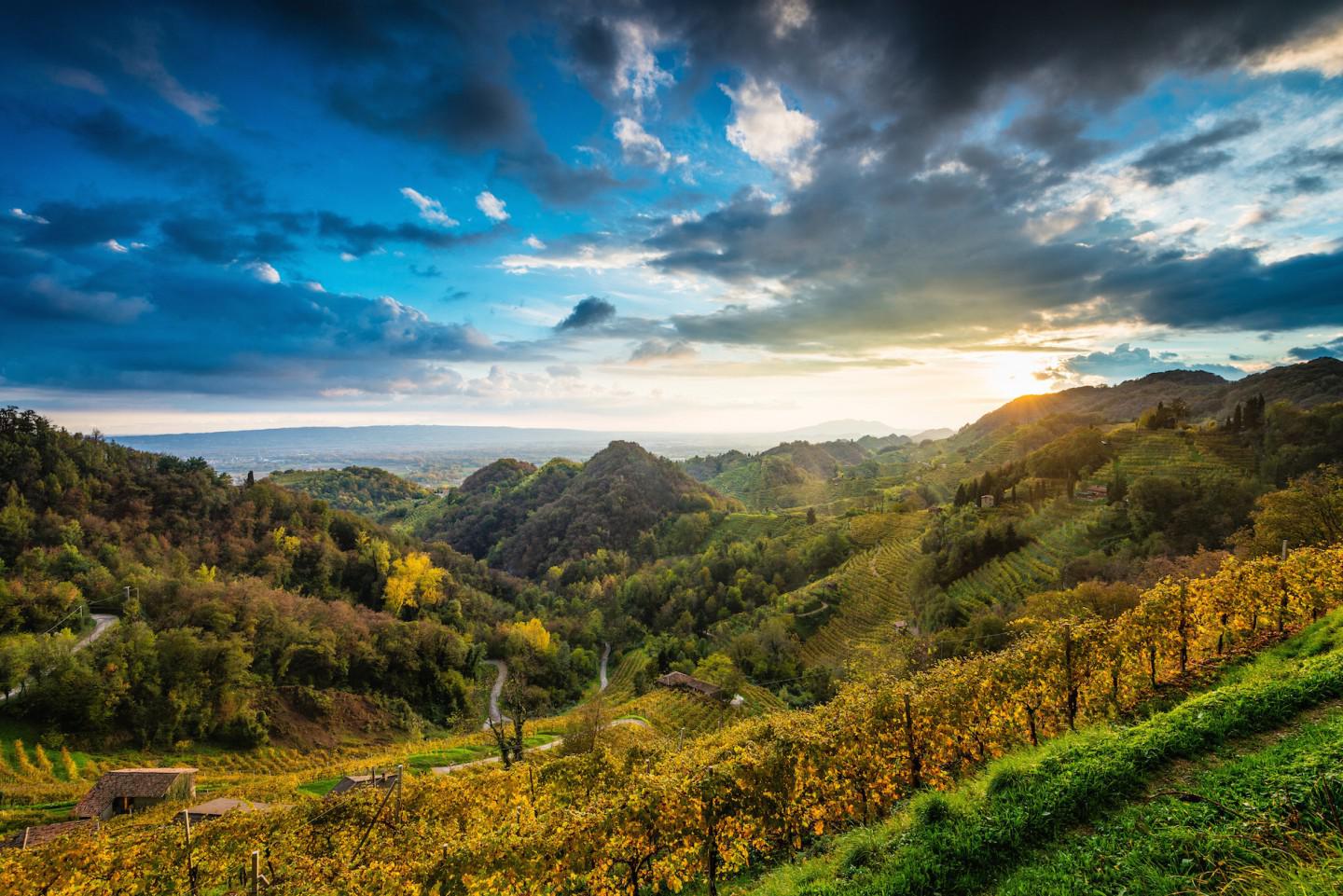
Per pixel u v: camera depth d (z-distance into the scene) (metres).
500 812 24.55
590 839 14.81
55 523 95.25
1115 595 50.12
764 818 15.83
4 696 62.53
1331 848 6.70
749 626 106.81
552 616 136.88
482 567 163.12
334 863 20.33
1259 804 8.13
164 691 69.56
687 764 21.02
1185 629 20.36
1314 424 96.25
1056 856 8.71
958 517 113.88
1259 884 6.61
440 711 94.19
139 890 20.58
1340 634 16.36
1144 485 87.00
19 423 109.44
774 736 19.31
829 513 179.50
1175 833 8.02
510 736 63.00
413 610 122.88
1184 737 10.99
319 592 116.50
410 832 22.64
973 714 18.44
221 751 69.06
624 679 108.50
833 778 16.92
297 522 128.62
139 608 82.44
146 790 45.66
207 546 110.12
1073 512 99.81
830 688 70.38
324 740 77.56
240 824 23.11
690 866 15.67
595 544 176.50
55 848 19.80
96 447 120.00
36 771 55.78
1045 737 18.77
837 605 103.31
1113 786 10.16
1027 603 61.00
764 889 11.76
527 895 14.50
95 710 62.53
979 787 12.19
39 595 77.00
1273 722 11.15
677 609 128.88
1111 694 18.75
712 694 76.00
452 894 14.65
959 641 57.88
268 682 80.81
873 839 11.51
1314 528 44.00
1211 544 73.25
